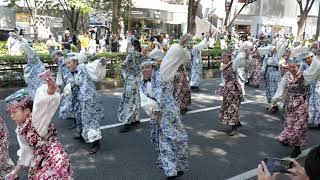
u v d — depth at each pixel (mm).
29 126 3713
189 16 23250
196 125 8773
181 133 5500
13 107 3738
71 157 6543
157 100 5363
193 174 5996
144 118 9039
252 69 14180
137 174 5945
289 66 6754
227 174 6047
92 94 6598
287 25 43250
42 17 27203
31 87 9391
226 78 8047
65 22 28328
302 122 6656
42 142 3750
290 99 6758
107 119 8922
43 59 12102
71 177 3871
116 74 13203
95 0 24766
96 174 5914
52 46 12070
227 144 7539
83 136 6680
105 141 7418
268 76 10391
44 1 24953
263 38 18281
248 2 31500
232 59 8055
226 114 8062
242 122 9195
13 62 11922
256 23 41469
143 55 8133
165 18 33438
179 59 5301
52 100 3613
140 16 31547
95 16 27562
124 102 8172
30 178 3814
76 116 7168
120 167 6203
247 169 6285
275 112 10266
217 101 11430
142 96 5441
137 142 7414
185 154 5559
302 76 6570
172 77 5371
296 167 1772
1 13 26891
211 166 6367
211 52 17484
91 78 6594
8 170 4598
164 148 5461
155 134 5691
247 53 8203
